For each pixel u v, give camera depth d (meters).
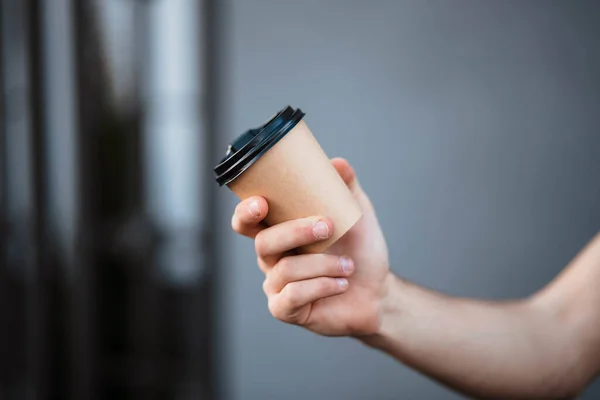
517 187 2.40
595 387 2.33
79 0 2.05
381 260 0.76
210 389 2.38
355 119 2.38
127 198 2.30
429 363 0.80
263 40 2.33
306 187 0.62
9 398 1.86
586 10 2.32
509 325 0.83
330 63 2.36
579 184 2.39
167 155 2.32
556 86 2.36
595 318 0.83
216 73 2.31
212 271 2.35
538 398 0.83
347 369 2.44
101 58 2.20
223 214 2.35
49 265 2.03
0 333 1.82
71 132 2.04
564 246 2.42
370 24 2.35
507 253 2.43
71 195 2.05
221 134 2.34
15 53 1.89
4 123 1.86
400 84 2.37
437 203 2.42
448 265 2.44
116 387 2.34
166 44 2.28
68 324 2.10
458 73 2.37
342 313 0.75
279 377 2.42
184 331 2.38
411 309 0.79
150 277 2.35
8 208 1.88
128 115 2.28
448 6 2.34
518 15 2.34
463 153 2.40
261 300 2.39
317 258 0.66
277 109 2.35
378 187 2.41
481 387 0.82
